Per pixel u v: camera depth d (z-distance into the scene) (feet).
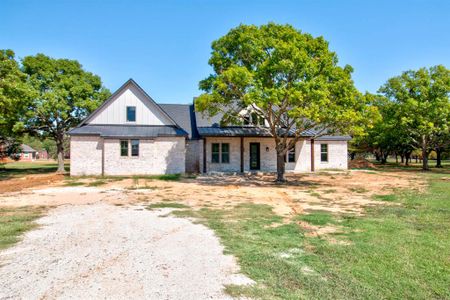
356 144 127.85
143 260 16.63
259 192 45.01
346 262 16.40
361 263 16.25
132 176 67.72
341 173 78.13
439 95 84.94
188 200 37.42
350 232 22.44
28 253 17.66
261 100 46.75
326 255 17.44
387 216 28.07
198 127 76.48
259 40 51.83
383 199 38.32
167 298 12.33
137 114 74.08
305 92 46.70
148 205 33.63
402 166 114.32
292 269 15.39
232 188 49.55
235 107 76.74
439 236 21.39
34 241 19.94
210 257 17.15
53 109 77.61
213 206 33.35
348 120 48.75
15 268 15.40
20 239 20.31
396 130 91.45
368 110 50.70
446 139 91.66
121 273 14.84
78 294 12.63
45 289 13.09
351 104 50.29
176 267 15.66
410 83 88.48
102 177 66.13
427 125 82.94
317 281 14.02
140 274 14.74
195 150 80.18
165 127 74.79
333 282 13.96
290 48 47.14
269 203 35.58
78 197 39.45
